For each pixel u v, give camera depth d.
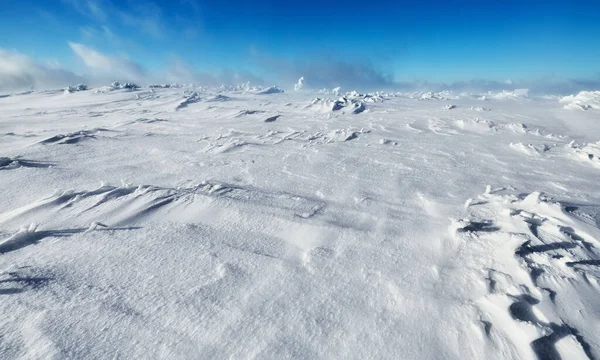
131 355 1.80
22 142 10.50
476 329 1.96
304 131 13.94
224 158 8.27
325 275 2.66
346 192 5.24
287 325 2.06
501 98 51.41
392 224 3.79
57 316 2.08
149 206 4.16
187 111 27.64
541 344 1.80
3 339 1.87
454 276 2.59
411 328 2.03
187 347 1.87
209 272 2.68
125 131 13.62
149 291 2.40
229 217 3.92
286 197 4.80
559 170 7.11
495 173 6.75
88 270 2.67
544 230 3.15
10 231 3.46
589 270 2.48
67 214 3.90
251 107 32.31
